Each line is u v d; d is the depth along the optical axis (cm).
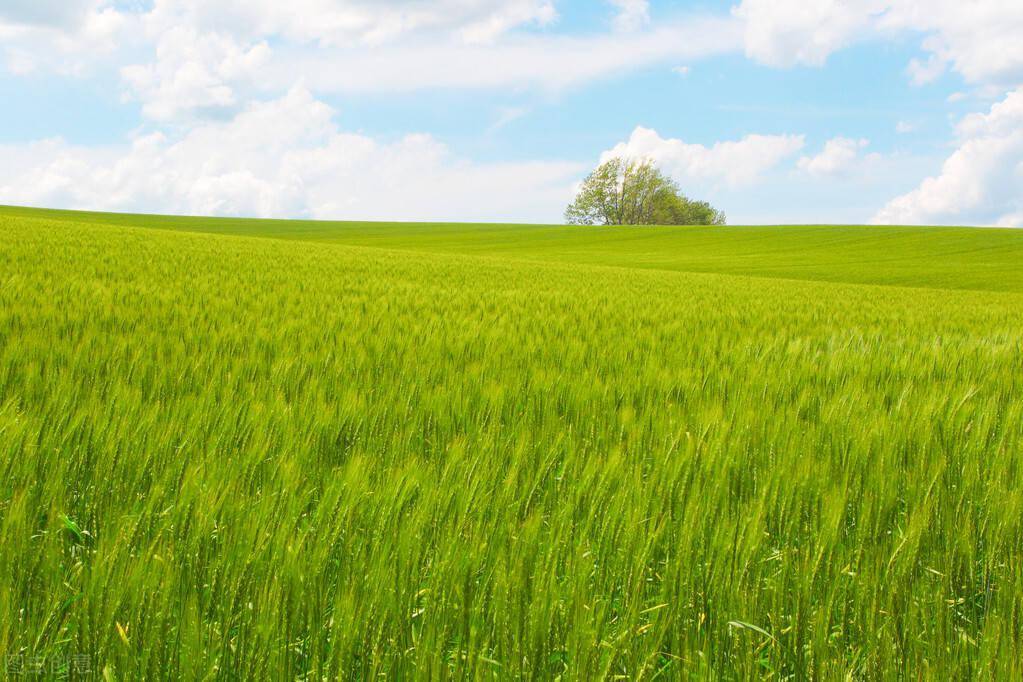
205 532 212
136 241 2462
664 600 210
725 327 966
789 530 258
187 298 888
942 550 258
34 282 926
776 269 4275
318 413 335
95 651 176
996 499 282
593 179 8825
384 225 7938
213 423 314
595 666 183
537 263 3269
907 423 374
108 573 186
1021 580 225
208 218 8044
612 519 237
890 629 207
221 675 177
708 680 190
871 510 275
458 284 1628
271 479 253
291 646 180
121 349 486
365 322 761
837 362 604
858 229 6450
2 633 167
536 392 426
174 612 185
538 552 216
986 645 197
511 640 188
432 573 200
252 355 517
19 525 205
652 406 403
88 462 265
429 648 176
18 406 335
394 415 353
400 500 234
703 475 287
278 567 196
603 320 964
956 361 630
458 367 543
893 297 1977
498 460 287
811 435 342
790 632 212
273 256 2222
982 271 4106
